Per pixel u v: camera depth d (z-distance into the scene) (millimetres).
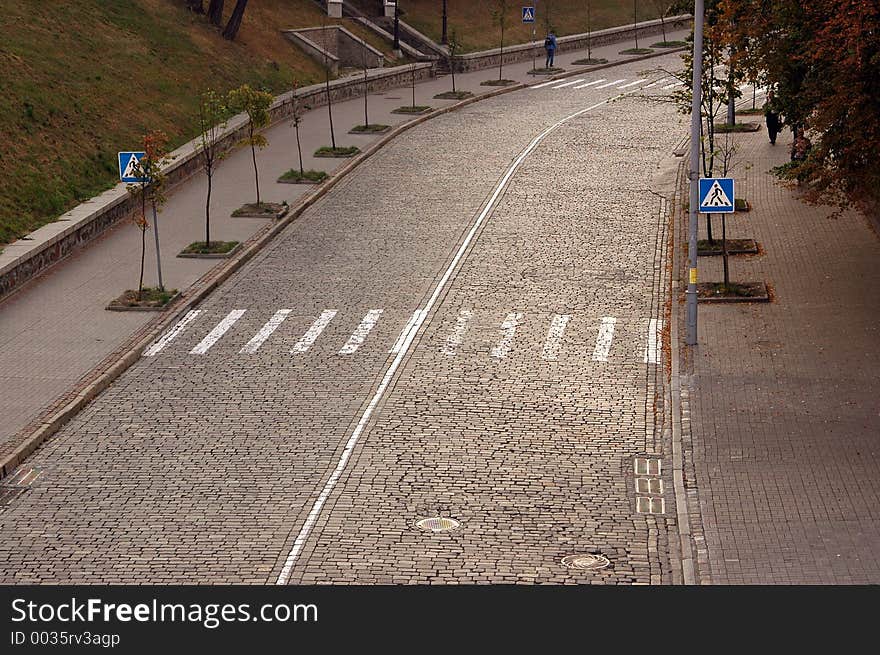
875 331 24969
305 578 16578
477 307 28094
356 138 46594
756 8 27328
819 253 30453
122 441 21359
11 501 19266
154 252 32406
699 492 18672
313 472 19906
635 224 34625
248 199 37719
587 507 18578
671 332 25906
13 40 40281
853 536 16906
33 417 22125
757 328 25781
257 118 36656
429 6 72562
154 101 43406
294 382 23844
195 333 26828
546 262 31359
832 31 23031
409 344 25781
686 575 16281
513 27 73875
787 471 19141
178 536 17922
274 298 29078
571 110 53000
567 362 24641
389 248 32844
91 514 18719
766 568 16219
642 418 21859
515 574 16562
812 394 22109
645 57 69750
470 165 42406
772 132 42281
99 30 45969
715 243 31672
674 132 47219
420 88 59844
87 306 28359
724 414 21531
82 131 37906
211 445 21078
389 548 17375
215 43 52312
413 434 21266
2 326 27062
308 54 58625
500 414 22109
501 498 18891
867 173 23703
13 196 32562
